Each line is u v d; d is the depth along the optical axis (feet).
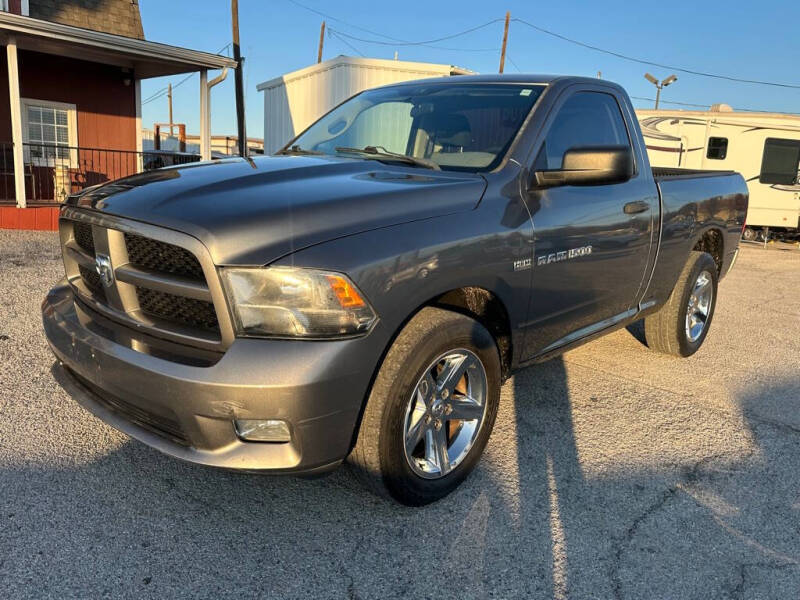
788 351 18.26
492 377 9.81
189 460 7.75
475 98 12.05
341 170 9.87
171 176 9.34
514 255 9.73
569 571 8.08
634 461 10.97
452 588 7.70
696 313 17.03
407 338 8.34
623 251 12.44
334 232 7.84
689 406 13.55
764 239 53.52
